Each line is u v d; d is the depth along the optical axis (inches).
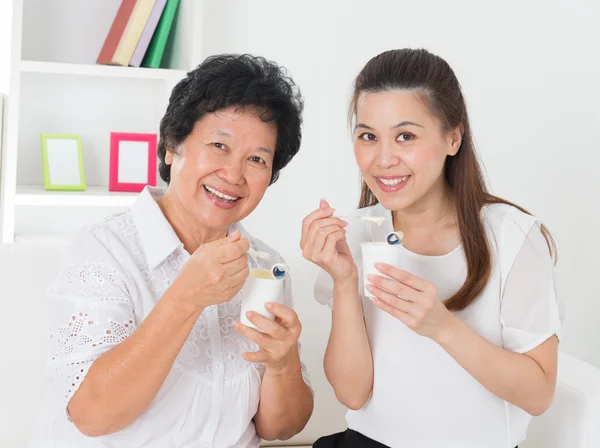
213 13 128.3
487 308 62.1
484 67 129.5
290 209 135.6
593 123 123.6
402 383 63.4
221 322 60.2
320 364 81.0
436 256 63.9
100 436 53.4
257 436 64.6
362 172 62.4
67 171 113.7
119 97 120.7
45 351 71.3
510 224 62.5
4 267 71.1
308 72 133.4
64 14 117.5
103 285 55.3
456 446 62.7
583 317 126.3
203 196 57.2
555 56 125.8
